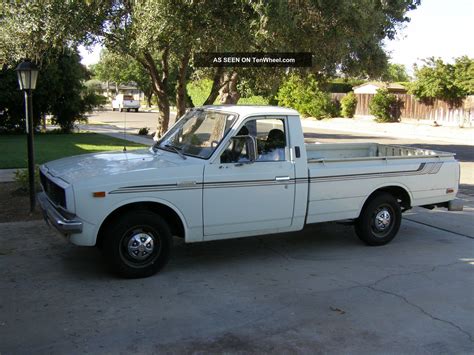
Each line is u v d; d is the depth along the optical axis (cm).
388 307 500
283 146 624
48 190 599
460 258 672
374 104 3588
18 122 2566
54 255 634
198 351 404
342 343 423
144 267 560
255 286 550
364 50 1280
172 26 879
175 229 593
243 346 414
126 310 478
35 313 468
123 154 650
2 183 1114
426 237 782
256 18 841
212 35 923
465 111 3203
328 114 3959
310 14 923
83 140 2197
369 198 708
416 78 3403
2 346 405
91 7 931
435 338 436
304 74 1224
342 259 657
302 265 628
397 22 1416
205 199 575
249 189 598
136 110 5494
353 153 878
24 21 962
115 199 529
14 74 2467
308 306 498
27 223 775
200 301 505
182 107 1223
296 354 404
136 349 404
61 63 2556
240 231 606
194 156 599
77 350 400
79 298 504
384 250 704
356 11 923
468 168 1628
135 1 902
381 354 406
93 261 614
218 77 1208
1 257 623
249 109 623
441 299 524
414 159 741
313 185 644
